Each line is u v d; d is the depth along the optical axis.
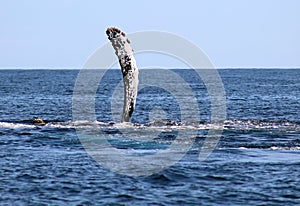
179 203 62.78
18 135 104.62
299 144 95.44
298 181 71.88
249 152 89.00
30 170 77.12
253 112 165.62
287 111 169.12
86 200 63.78
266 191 67.62
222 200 64.06
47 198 64.50
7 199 64.06
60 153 88.75
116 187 68.94
